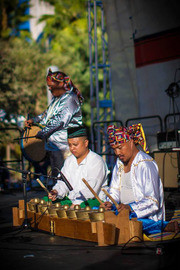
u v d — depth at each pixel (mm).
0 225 5902
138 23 10164
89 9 12969
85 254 3984
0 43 20422
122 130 4672
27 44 21453
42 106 19312
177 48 9594
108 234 4125
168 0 9602
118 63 10617
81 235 4480
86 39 26531
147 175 4574
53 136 6801
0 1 28188
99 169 5414
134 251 4004
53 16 28516
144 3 10000
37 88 19234
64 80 6770
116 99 10703
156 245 4164
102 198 5508
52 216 4902
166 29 9711
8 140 14039
